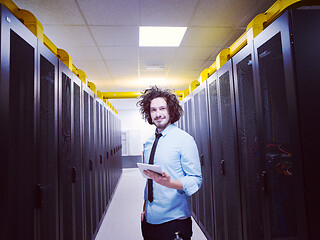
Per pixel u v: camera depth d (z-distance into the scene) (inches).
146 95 56.1
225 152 83.7
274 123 52.2
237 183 72.7
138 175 313.7
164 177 41.7
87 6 90.8
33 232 47.5
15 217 42.5
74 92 86.7
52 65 62.4
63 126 71.0
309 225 40.6
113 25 107.8
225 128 83.7
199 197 126.7
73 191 78.4
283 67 46.8
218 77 88.7
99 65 169.0
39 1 86.5
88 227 101.7
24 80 48.3
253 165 62.7
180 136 49.4
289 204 47.4
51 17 98.9
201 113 116.3
